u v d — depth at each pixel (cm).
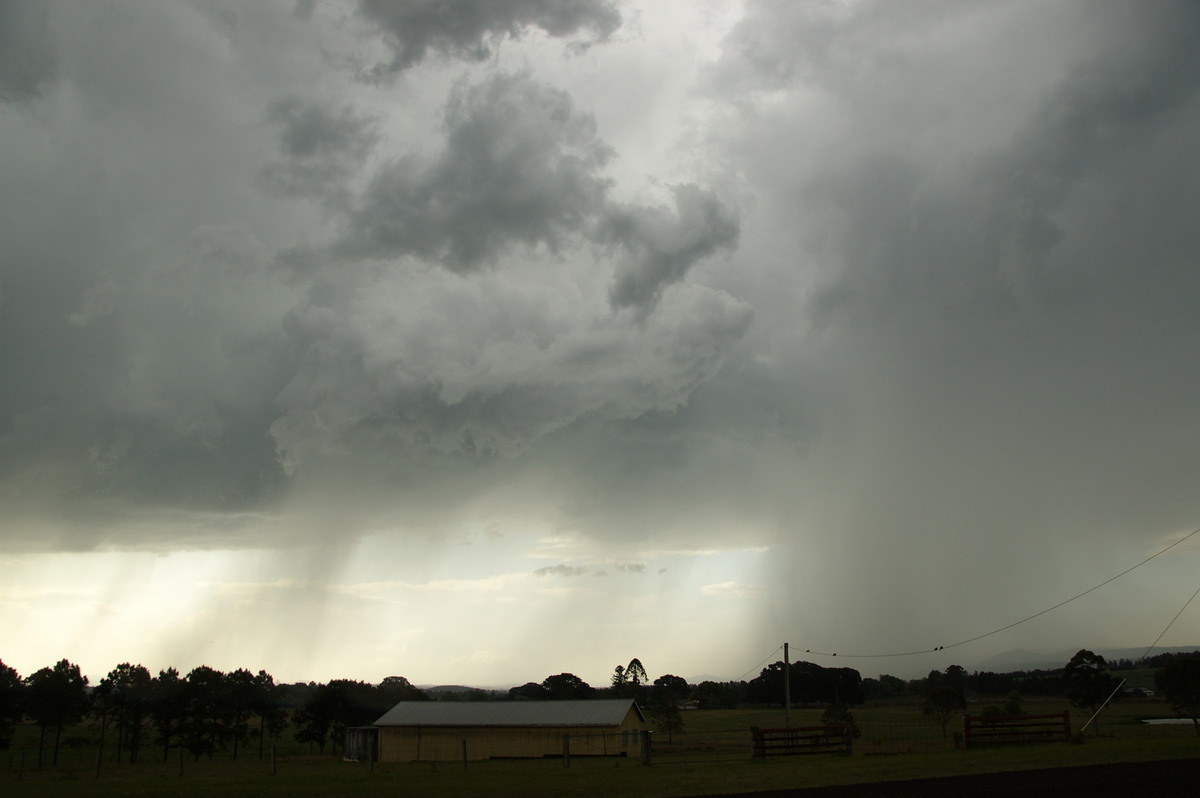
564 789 2806
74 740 8050
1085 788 2384
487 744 5728
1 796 2781
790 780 2933
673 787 2803
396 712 6119
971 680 19238
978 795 2317
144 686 6625
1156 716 7988
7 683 6038
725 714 12912
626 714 5750
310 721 7412
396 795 2694
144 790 2947
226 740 6762
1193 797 2131
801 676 14950
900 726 8625
